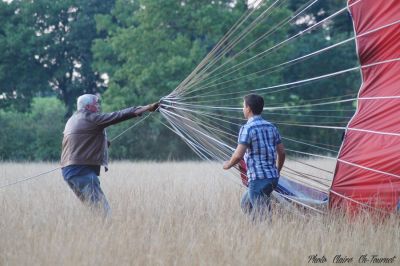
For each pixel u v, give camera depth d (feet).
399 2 52.29
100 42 233.76
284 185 57.21
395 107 52.44
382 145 52.06
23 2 260.01
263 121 50.14
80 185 53.36
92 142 53.47
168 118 56.39
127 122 214.69
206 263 36.88
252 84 183.73
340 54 209.15
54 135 244.22
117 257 37.40
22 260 36.96
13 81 255.29
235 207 55.47
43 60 260.21
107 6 266.77
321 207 53.67
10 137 243.81
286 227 43.98
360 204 51.29
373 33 53.36
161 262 36.55
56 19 262.67
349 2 55.06
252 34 186.91
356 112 54.39
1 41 248.32
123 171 106.01
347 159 53.21
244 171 54.24
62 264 36.40
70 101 271.08
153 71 198.59
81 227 43.86
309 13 222.28
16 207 54.34
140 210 52.44
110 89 212.23
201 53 199.00
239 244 39.93
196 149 57.93
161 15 203.82
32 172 104.22
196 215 49.96
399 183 50.80
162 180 83.35
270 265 36.88
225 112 155.63
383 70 53.36
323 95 207.00
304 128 184.03
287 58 206.08
